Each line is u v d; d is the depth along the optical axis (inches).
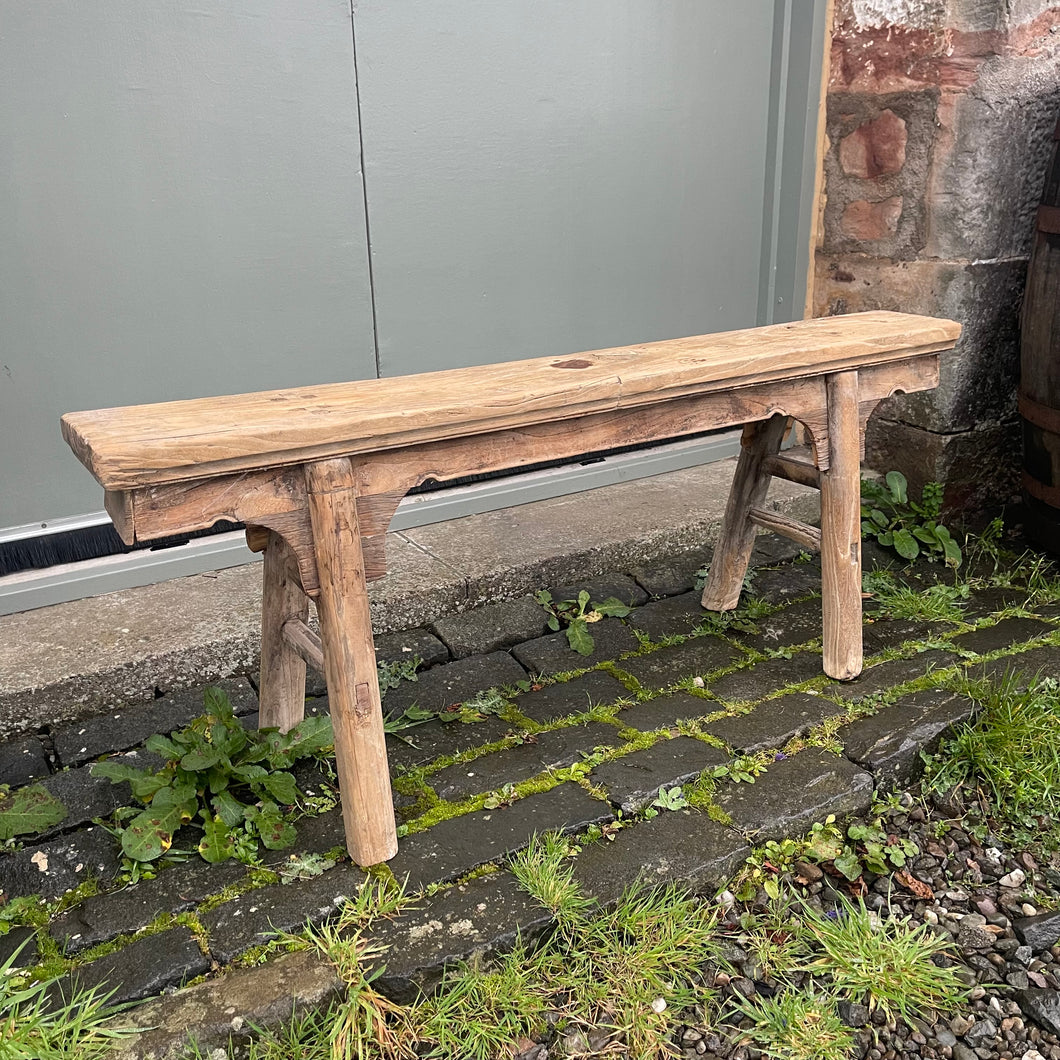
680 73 128.0
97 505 105.7
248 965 63.9
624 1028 62.7
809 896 73.7
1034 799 83.0
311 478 64.1
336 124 106.8
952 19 117.9
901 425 134.9
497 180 118.9
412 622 107.0
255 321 108.4
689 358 81.0
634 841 74.8
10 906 68.5
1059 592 113.7
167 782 76.8
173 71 96.9
